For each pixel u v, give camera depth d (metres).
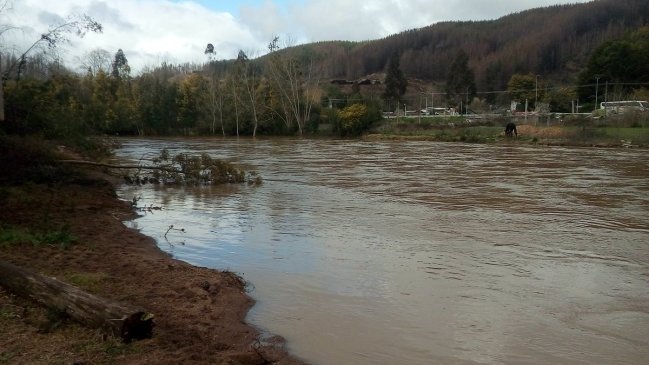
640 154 33.19
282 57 70.06
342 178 21.95
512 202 15.59
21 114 16.42
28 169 15.62
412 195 17.11
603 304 7.26
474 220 12.94
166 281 7.68
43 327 5.52
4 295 6.40
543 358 5.70
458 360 5.66
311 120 67.19
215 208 14.98
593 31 124.19
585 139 41.66
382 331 6.39
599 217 13.26
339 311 7.02
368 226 12.31
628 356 5.74
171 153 36.94
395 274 8.60
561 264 9.16
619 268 8.92
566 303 7.30
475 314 6.91
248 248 10.34
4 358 4.80
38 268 7.79
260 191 18.44
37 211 12.28
